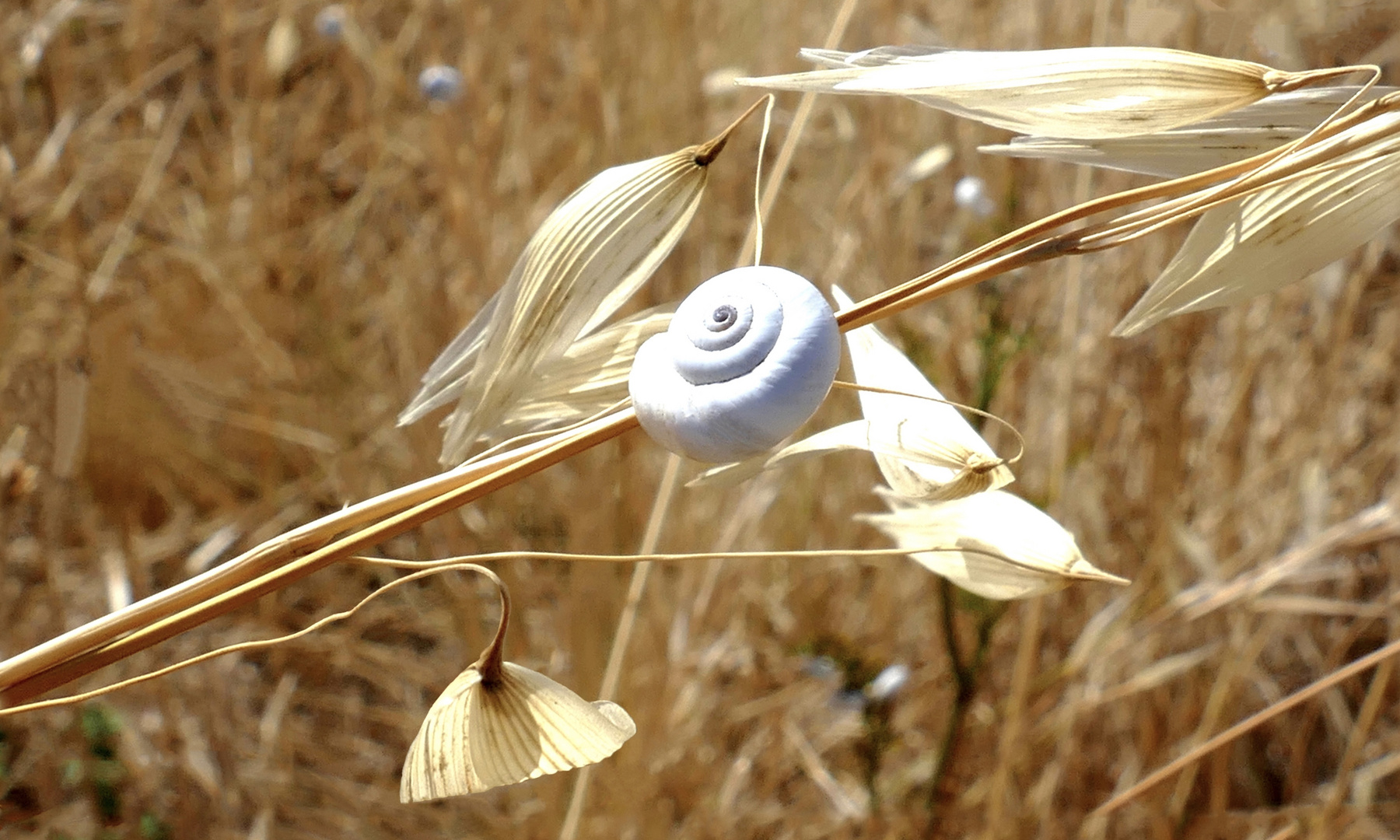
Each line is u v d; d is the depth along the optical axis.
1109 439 0.53
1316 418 0.54
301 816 0.52
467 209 0.54
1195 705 0.51
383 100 0.65
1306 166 0.23
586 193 0.25
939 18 0.63
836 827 0.49
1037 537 0.26
